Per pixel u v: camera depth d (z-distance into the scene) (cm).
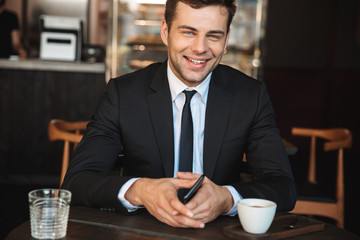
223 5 121
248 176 235
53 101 404
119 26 472
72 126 228
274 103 672
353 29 627
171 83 140
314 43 663
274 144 139
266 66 670
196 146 141
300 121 667
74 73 404
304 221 107
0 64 397
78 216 108
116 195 110
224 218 110
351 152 604
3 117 401
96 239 94
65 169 204
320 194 214
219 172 138
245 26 491
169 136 138
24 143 403
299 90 668
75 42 432
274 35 666
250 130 143
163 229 100
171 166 136
